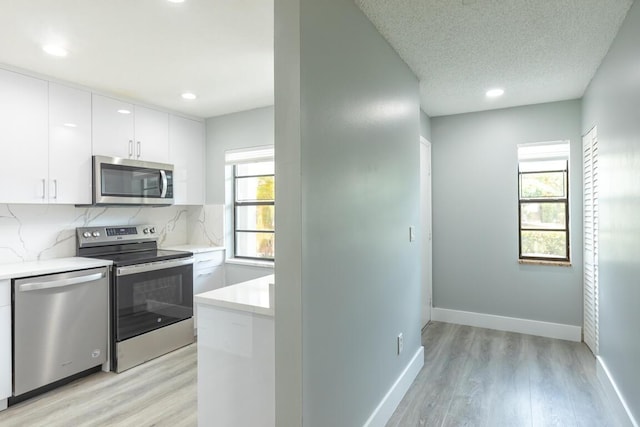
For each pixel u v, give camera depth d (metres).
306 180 1.53
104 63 2.68
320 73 1.63
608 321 2.52
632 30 1.94
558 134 3.63
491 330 3.90
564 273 3.62
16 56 2.54
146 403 2.50
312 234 1.57
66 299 2.73
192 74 2.91
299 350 1.51
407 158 2.77
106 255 3.40
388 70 2.40
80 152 3.11
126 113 3.49
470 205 4.05
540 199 3.81
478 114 3.99
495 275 3.94
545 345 3.45
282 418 1.55
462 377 2.83
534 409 2.37
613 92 2.35
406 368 2.70
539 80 3.05
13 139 2.71
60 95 2.98
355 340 1.96
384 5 1.98
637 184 1.90
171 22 2.12
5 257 2.93
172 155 3.93
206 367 1.89
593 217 3.07
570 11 2.01
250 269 4.03
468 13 2.04
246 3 1.93
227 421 1.83
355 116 1.96
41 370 2.59
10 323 2.46
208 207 4.31
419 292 3.06
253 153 3.99
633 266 1.98
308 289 1.54
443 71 2.86
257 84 3.16
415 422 2.26
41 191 2.86
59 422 2.28
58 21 2.09
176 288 3.49
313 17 1.58
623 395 2.19
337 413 1.78
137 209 3.90
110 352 3.00
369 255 2.12
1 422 2.28
